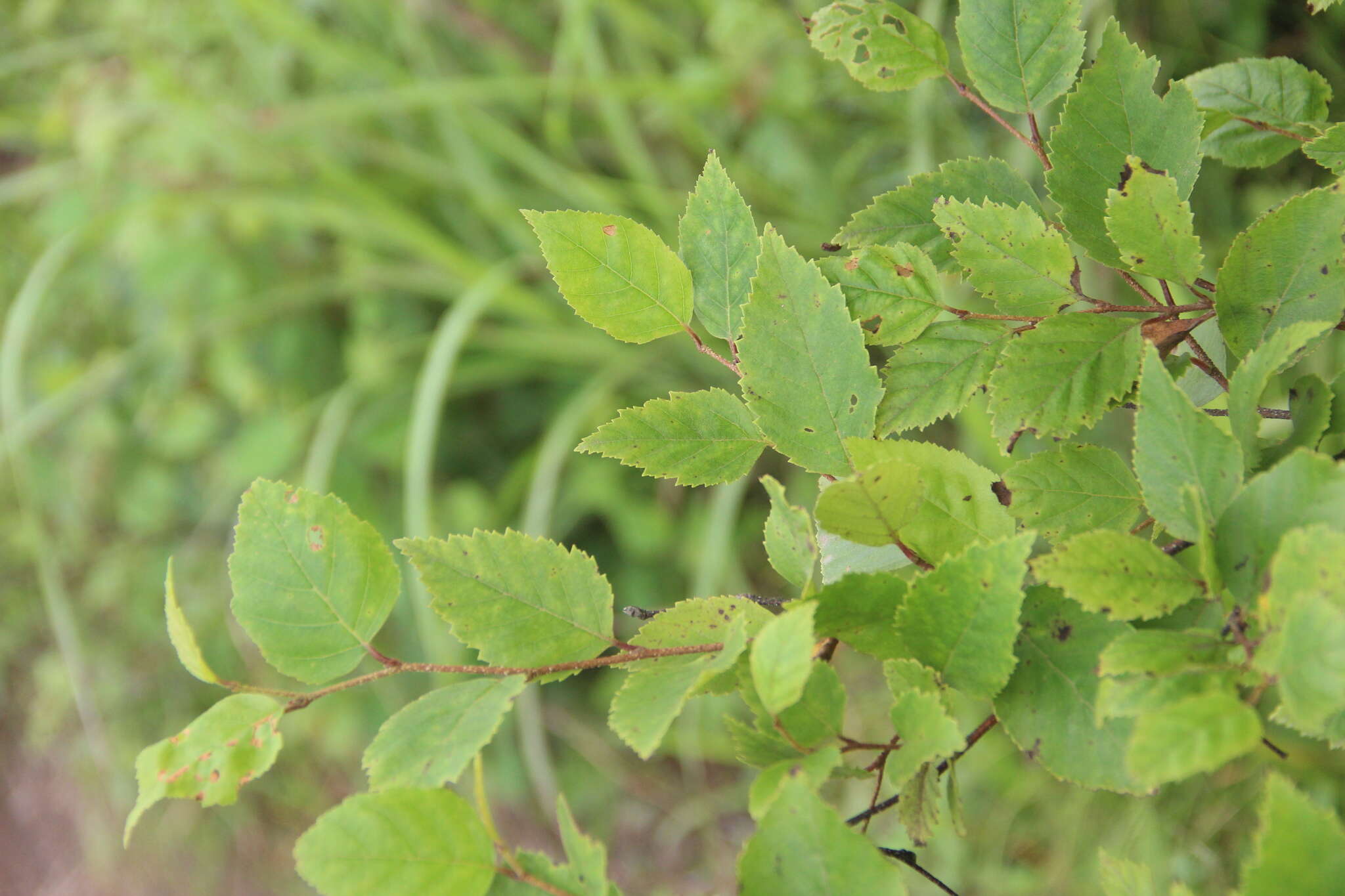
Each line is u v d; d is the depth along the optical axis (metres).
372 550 0.60
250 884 2.42
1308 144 0.62
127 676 2.44
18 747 2.70
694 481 0.62
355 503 2.07
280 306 2.24
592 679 2.23
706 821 2.11
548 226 0.62
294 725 2.18
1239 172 1.42
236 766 0.59
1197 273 0.59
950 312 0.62
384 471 2.14
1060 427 0.59
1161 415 0.56
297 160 2.13
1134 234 0.59
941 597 0.57
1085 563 0.56
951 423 1.61
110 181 2.30
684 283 0.62
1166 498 0.56
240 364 2.20
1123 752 0.56
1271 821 0.53
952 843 1.61
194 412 2.27
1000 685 0.57
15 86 2.57
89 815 2.57
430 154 2.21
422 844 0.57
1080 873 1.50
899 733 0.56
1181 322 0.60
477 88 1.91
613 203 1.98
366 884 0.57
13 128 2.34
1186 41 1.47
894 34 0.63
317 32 2.00
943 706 0.56
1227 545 0.55
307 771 2.42
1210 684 0.54
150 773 0.59
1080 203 0.61
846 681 1.81
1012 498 0.60
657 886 2.10
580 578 0.60
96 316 2.44
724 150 1.96
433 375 1.76
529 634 0.59
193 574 2.35
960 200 0.63
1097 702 0.56
